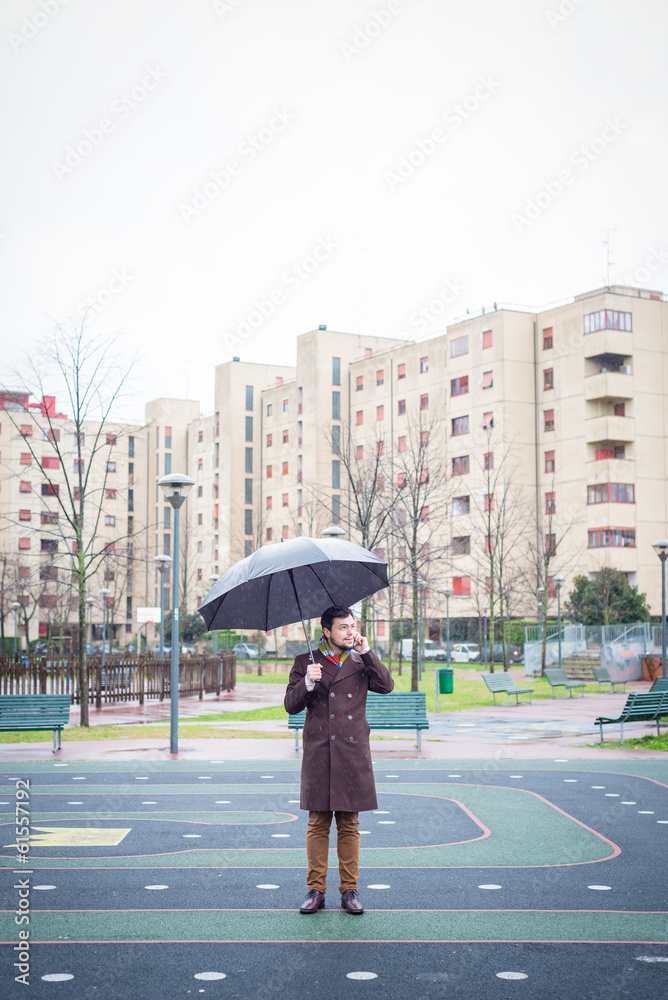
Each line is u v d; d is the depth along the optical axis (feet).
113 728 69.36
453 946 19.16
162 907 22.06
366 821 33.32
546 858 27.30
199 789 40.73
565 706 94.63
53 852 28.09
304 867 26.16
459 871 25.70
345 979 17.24
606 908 21.94
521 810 35.58
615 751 55.06
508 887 23.91
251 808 35.86
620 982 17.10
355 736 21.36
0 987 16.80
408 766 48.47
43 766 48.52
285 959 18.37
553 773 45.96
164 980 17.21
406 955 18.61
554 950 18.92
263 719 79.05
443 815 34.53
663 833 31.12
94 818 33.78
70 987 16.83
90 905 22.24
